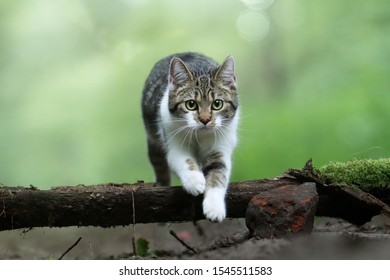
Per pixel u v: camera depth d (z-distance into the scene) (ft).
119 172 51.96
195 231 23.52
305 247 14.43
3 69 58.70
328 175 16.90
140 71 56.34
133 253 17.94
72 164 54.65
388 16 41.52
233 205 17.04
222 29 64.34
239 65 67.26
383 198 17.26
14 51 58.59
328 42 50.16
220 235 21.68
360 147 35.83
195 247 19.86
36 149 55.36
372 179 17.02
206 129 17.94
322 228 18.40
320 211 16.96
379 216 21.04
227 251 14.94
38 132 55.77
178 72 18.38
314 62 54.13
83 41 59.06
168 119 18.67
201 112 17.90
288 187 15.92
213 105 18.20
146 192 16.69
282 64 65.46
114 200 16.49
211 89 18.21
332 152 37.14
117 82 56.65
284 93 61.21
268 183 17.10
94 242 24.00
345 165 17.46
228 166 18.01
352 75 44.50
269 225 15.25
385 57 40.16
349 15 46.32
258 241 14.84
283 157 38.78
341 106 40.83
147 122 22.31
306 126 40.52
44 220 16.44
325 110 41.52
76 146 55.31
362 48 42.22
